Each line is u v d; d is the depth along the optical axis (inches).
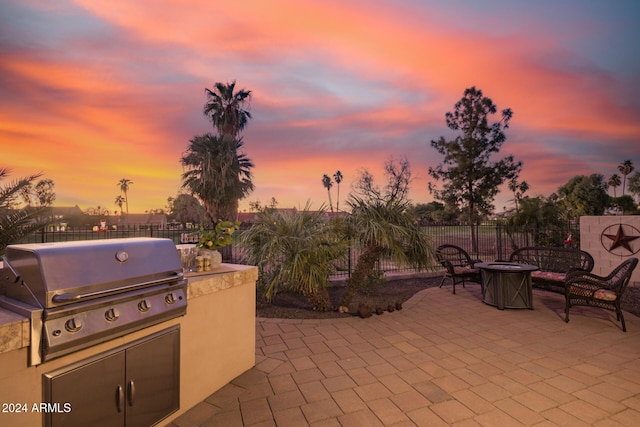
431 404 101.0
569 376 119.6
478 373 122.8
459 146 666.2
